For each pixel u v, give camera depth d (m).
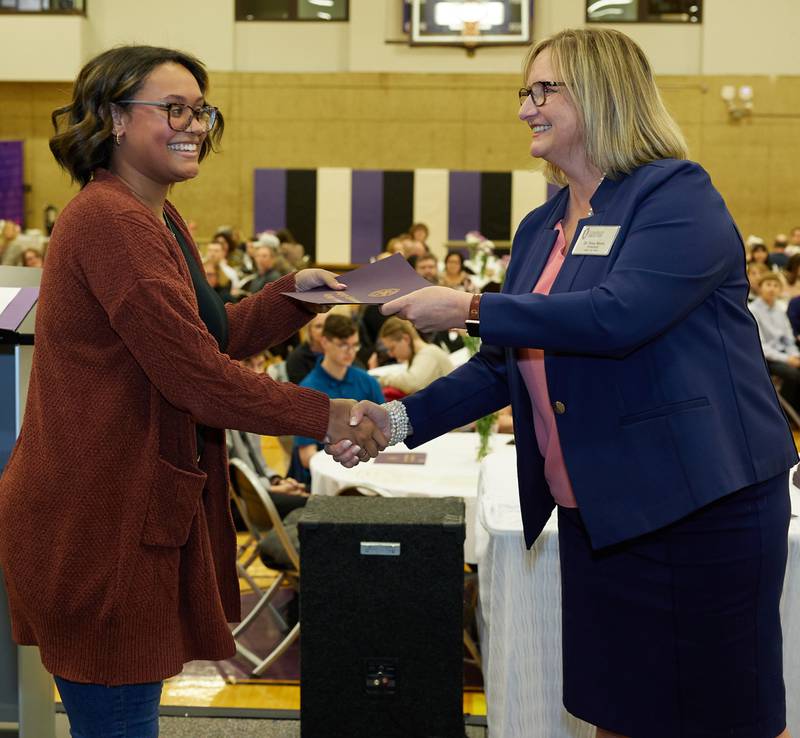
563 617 2.03
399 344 5.66
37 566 1.85
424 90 14.85
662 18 14.41
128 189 1.91
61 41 14.31
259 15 14.92
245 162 15.09
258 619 4.38
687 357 1.80
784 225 14.70
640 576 1.87
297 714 3.40
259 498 3.82
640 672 1.88
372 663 2.83
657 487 1.78
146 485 1.83
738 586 1.83
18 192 14.90
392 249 10.34
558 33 1.94
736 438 1.80
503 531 2.53
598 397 1.83
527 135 14.87
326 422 2.01
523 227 2.13
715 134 14.55
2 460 2.39
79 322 1.83
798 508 2.65
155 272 1.79
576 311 1.73
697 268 1.74
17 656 2.46
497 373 2.24
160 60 1.91
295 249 10.93
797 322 9.20
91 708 1.91
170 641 1.90
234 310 2.30
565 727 2.55
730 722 1.85
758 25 14.30
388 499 3.04
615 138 1.85
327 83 14.88
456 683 2.82
